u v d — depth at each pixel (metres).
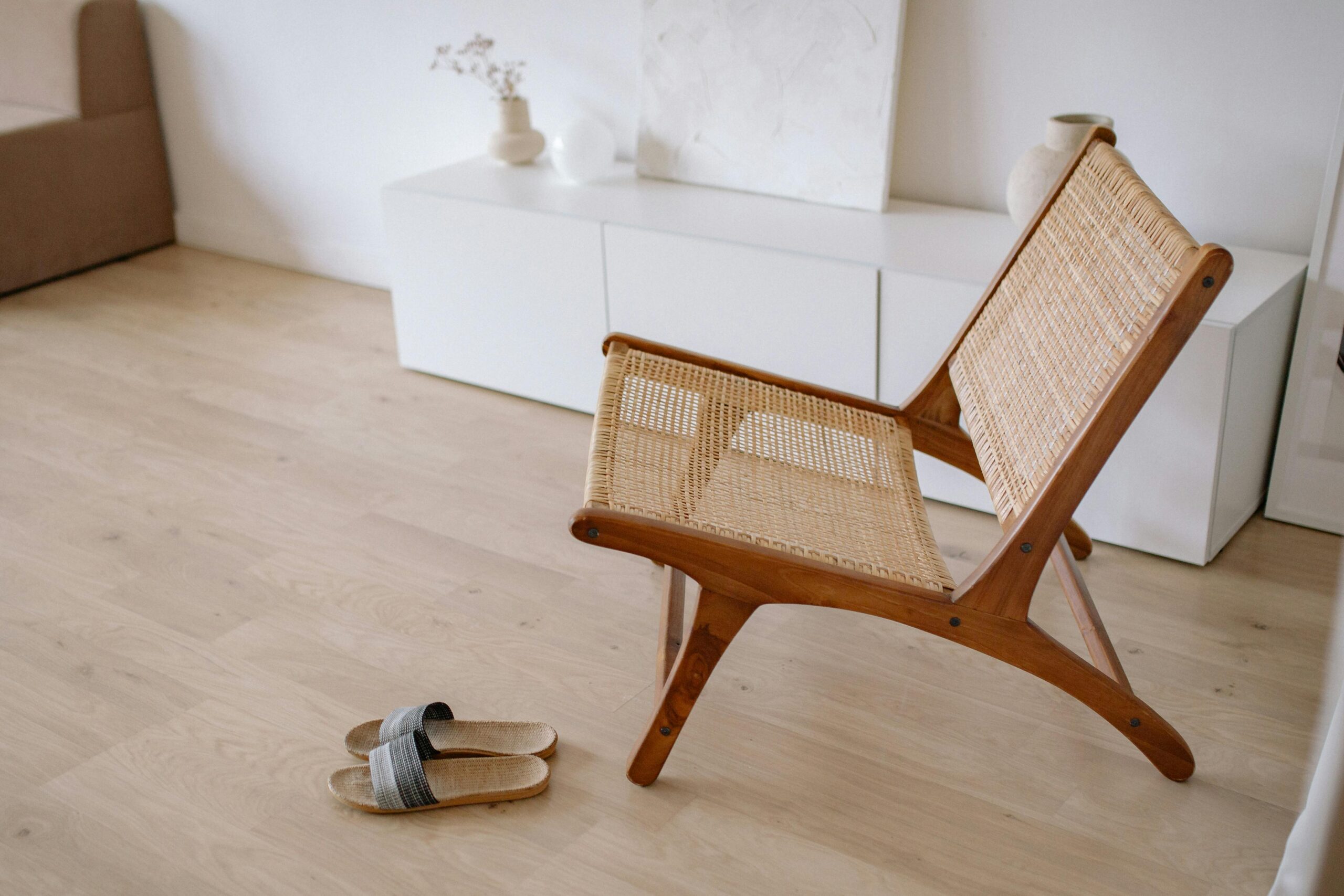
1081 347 1.44
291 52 3.25
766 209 2.43
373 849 1.41
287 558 2.03
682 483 1.54
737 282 2.23
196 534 2.10
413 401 2.65
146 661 1.76
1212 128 2.09
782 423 1.75
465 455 2.40
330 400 2.65
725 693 1.70
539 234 2.44
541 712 1.65
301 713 1.65
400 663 1.75
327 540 2.09
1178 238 1.29
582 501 2.22
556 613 1.88
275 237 3.54
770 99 2.45
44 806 1.48
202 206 3.67
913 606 1.40
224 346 2.96
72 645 1.79
